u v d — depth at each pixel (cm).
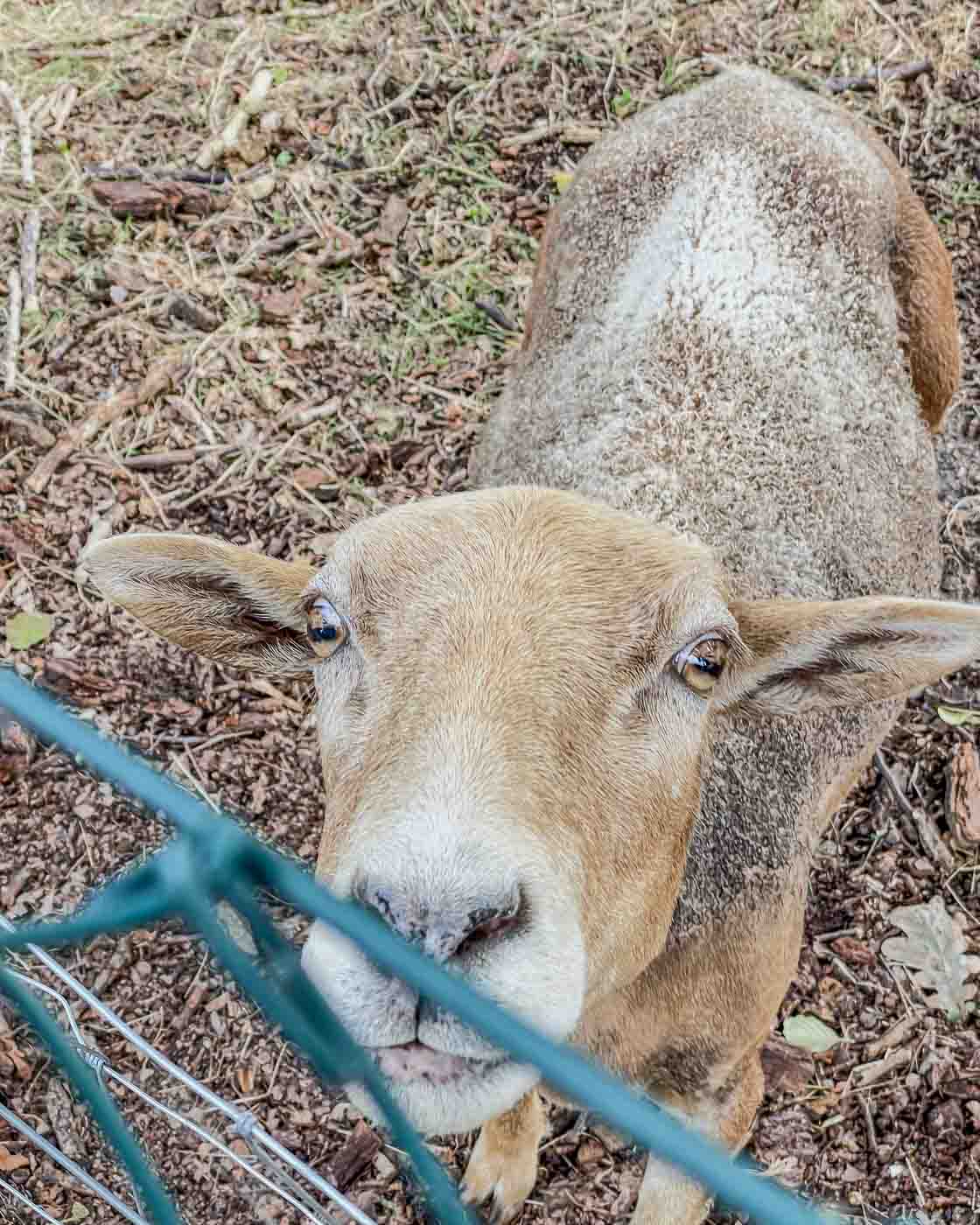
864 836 114
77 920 44
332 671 77
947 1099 105
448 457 130
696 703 78
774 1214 40
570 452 98
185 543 82
